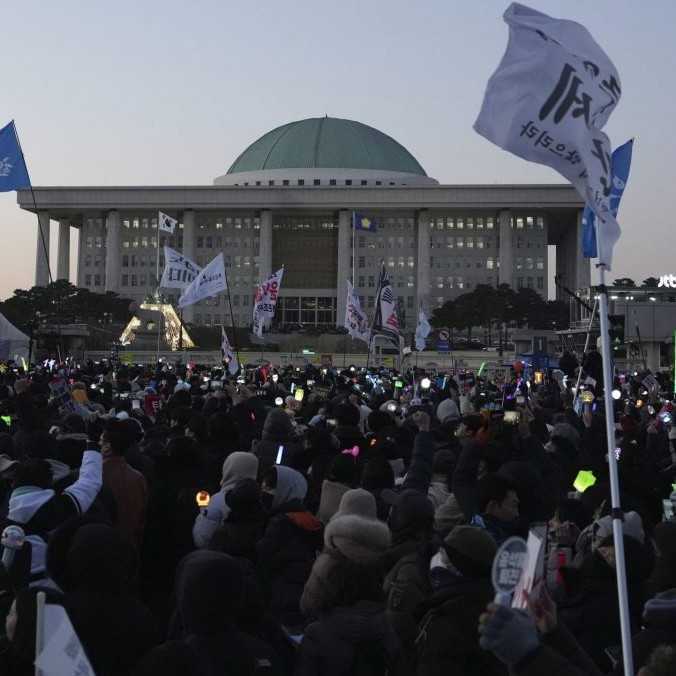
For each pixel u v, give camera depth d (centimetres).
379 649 665
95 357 12275
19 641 570
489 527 847
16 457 1338
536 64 752
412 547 818
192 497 1080
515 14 762
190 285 3828
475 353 13700
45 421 1441
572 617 793
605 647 785
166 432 1619
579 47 759
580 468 1425
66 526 639
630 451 1302
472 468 1048
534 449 1345
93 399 2411
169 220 5734
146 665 503
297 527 889
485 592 602
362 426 2066
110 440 1075
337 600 677
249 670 578
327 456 1295
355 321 4531
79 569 584
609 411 686
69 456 1155
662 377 4331
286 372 4619
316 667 661
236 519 881
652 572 788
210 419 1485
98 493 979
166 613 1050
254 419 1948
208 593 573
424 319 6494
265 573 871
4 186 3131
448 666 584
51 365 4431
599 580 796
